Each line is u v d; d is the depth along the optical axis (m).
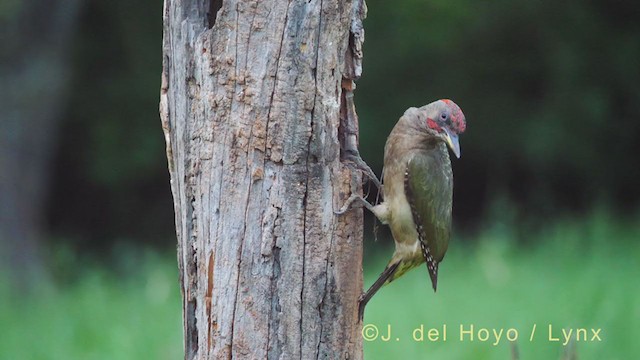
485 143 20.48
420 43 19.59
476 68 20.11
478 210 21.14
